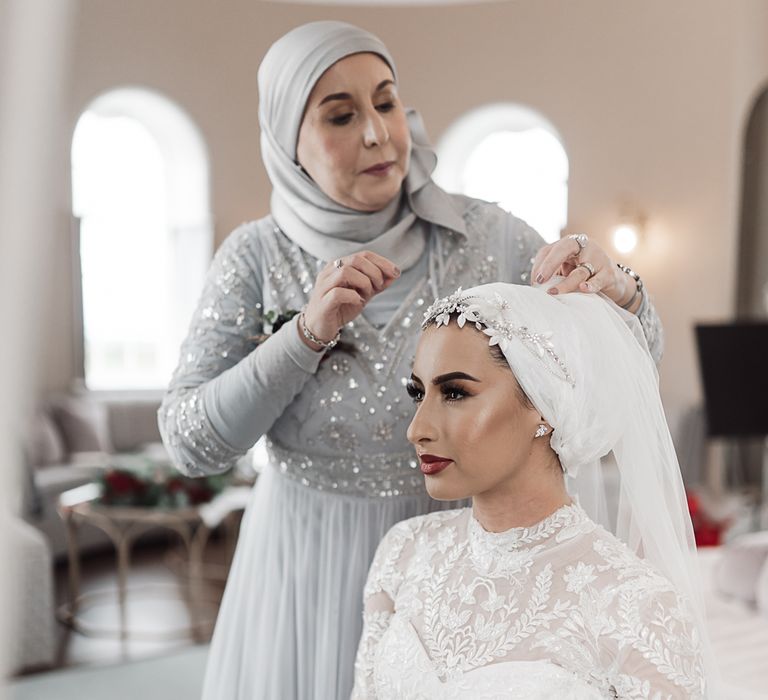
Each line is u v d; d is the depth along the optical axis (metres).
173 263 8.67
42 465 7.31
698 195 8.09
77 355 8.36
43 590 4.84
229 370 1.76
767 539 3.53
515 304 1.38
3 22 0.63
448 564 1.46
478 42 8.16
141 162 8.51
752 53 7.96
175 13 7.92
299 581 1.85
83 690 4.38
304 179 1.85
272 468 1.94
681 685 1.22
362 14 7.88
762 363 6.77
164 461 6.49
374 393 1.78
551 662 1.29
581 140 8.30
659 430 1.50
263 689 1.86
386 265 1.62
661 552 1.46
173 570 6.79
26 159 0.64
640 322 1.68
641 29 8.11
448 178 8.42
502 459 1.36
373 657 1.49
